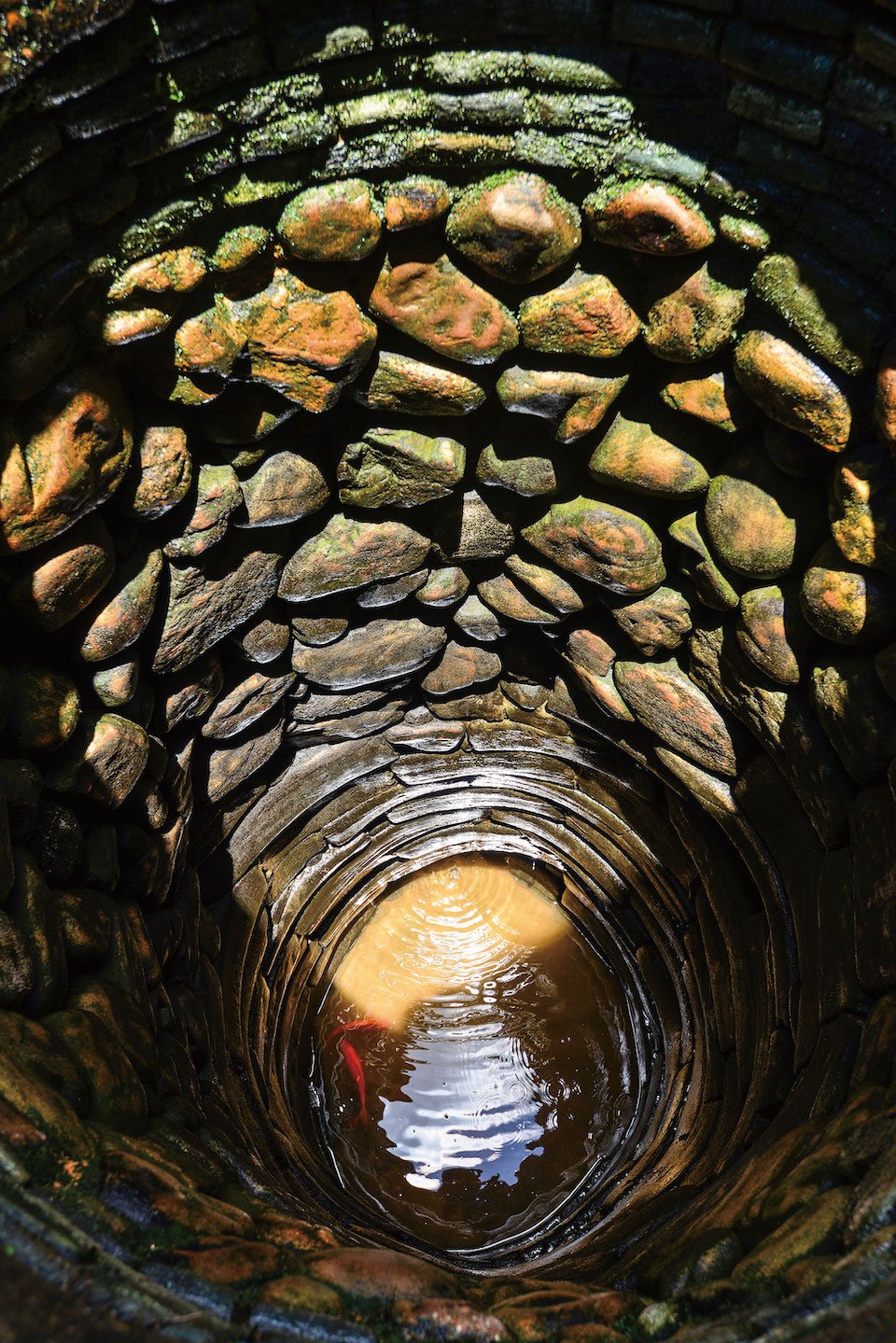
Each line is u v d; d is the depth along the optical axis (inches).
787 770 109.7
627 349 91.1
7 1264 56.4
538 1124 212.7
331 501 111.2
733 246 78.0
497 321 87.0
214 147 72.9
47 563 86.3
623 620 116.9
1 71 60.9
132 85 66.5
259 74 69.8
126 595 97.2
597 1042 217.6
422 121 74.6
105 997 94.3
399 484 106.5
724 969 149.3
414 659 138.3
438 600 126.1
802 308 77.7
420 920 232.7
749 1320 58.6
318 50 69.2
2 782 86.6
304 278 83.6
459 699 154.3
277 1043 180.9
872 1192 63.7
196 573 105.0
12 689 89.8
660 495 100.7
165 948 122.9
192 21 65.1
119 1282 57.8
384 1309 63.9
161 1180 70.0
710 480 97.7
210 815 140.0
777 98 67.7
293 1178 138.6
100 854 104.7
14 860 86.4
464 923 233.1
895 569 85.9
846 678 94.8
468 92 72.8
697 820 140.6
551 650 139.3
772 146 70.7
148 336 81.0
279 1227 75.7
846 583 89.5
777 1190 77.1
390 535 114.1
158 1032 110.7
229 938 152.9
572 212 79.7
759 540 95.7
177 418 91.8
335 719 148.0
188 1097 107.6
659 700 123.3
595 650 126.0
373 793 175.0
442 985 228.2
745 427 92.2
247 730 136.2
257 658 124.2
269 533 109.8
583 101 72.4
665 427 96.3
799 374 80.4
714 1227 82.1
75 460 81.4
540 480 105.7
